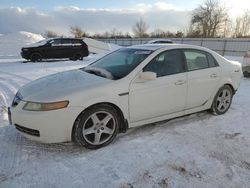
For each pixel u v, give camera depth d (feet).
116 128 11.33
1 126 13.03
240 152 10.98
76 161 9.88
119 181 8.71
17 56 61.11
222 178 9.05
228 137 12.47
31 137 10.17
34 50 48.78
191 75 13.50
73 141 10.75
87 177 8.89
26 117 9.83
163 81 12.28
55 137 9.97
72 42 53.11
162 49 12.82
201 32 172.55
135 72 11.59
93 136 10.81
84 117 10.28
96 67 13.43
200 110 14.62
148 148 11.05
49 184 8.45
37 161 9.80
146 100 11.84
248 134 12.89
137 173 9.20
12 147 10.82
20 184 8.39
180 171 9.39
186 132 12.91
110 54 14.85
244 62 32.07
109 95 10.68
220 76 15.08
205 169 9.58
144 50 13.20
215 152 10.90
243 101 19.39
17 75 30.83
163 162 9.96
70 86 10.66
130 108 11.44
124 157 10.27
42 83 11.53
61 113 9.78
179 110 13.48
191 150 11.00
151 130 13.01
